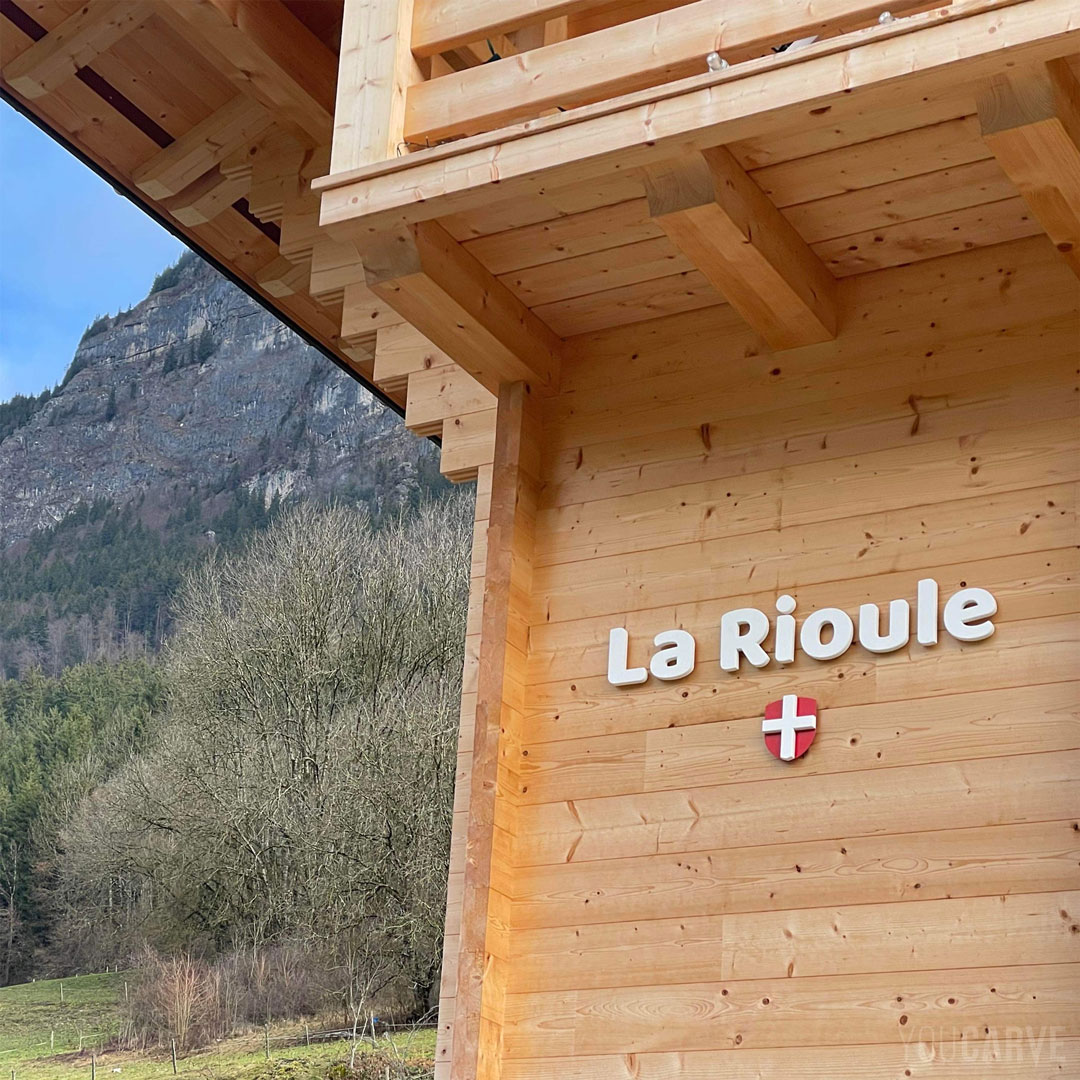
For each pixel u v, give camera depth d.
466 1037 4.02
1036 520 3.90
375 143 4.06
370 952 21.16
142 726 28.53
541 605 4.55
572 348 4.82
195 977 22.31
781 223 4.08
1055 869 3.58
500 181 3.80
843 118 3.53
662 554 4.42
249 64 5.24
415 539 26.45
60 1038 22.77
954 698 3.85
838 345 4.35
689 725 4.19
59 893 25.58
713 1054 3.81
